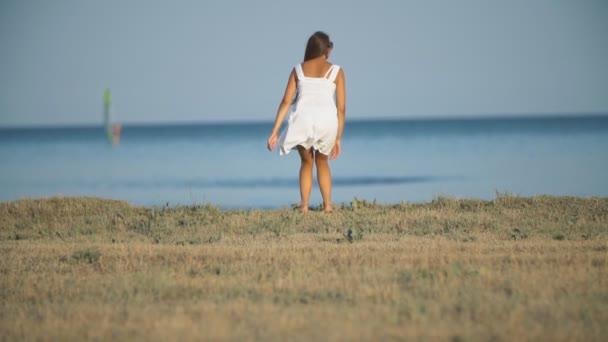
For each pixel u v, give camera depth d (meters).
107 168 138.75
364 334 15.80
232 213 33.44
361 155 162.25
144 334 16.23
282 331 16.08
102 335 16.31
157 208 34.50
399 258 23.12
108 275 22.02
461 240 27.20
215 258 23.81
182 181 108.00
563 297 18.34
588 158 123.81
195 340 15.69
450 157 143.62
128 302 18.89
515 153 146.75
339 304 18.20
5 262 24.00
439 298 18.47
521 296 18.45
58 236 29.98
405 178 100.75
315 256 23.72
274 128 31.56
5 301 19.59
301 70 31.17
